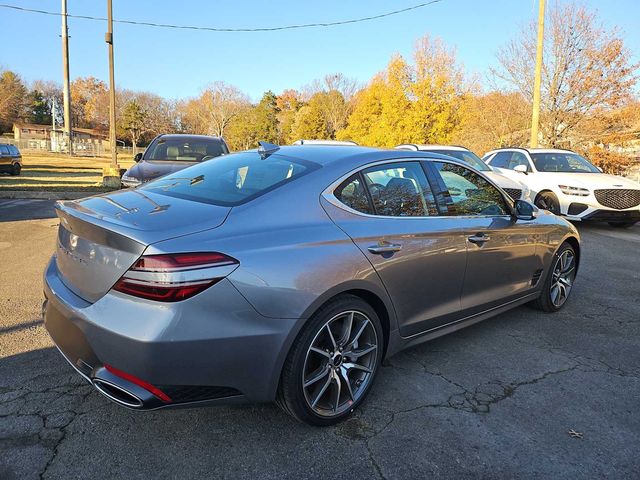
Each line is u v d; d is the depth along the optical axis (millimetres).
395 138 34125
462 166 3678
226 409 2787
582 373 3385
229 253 2223
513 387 3158
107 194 3000
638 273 6277
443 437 2586
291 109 82812
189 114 87250
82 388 2932
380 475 2279
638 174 20203
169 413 2719
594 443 2580
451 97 32844
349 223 2742
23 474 2186
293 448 2451
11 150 22000
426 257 3074
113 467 2262
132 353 2084
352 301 2648
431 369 3385
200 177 3104
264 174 2881
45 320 2633
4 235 7277
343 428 2646
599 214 9266
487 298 3723
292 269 2367
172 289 2082
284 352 2357
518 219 3992
